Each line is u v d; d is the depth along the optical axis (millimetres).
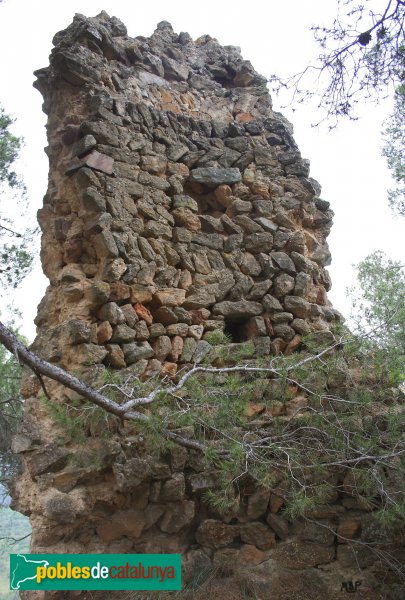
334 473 4965
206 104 6785
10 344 3260
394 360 5145
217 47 7379
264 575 4715
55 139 5723
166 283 5402
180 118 6172
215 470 4754
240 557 4785
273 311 5859
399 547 4836
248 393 4738
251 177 6301
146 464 4562
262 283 5910
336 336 5625
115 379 4223
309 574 4773
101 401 3670
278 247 6133
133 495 4633
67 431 4438
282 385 4984
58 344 4883
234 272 5852
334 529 4887
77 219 5289
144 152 5668
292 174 6562
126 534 4633
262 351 5660
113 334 4875
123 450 4562
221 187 6109
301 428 4816
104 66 5918
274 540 4871
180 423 4328
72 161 5352
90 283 5043
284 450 4629
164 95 6426
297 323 5902
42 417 4793
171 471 4707
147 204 5504
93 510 4496
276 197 6348
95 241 5082
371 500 4812
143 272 5184
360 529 4902
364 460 4762
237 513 4852
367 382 5406
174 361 5242
